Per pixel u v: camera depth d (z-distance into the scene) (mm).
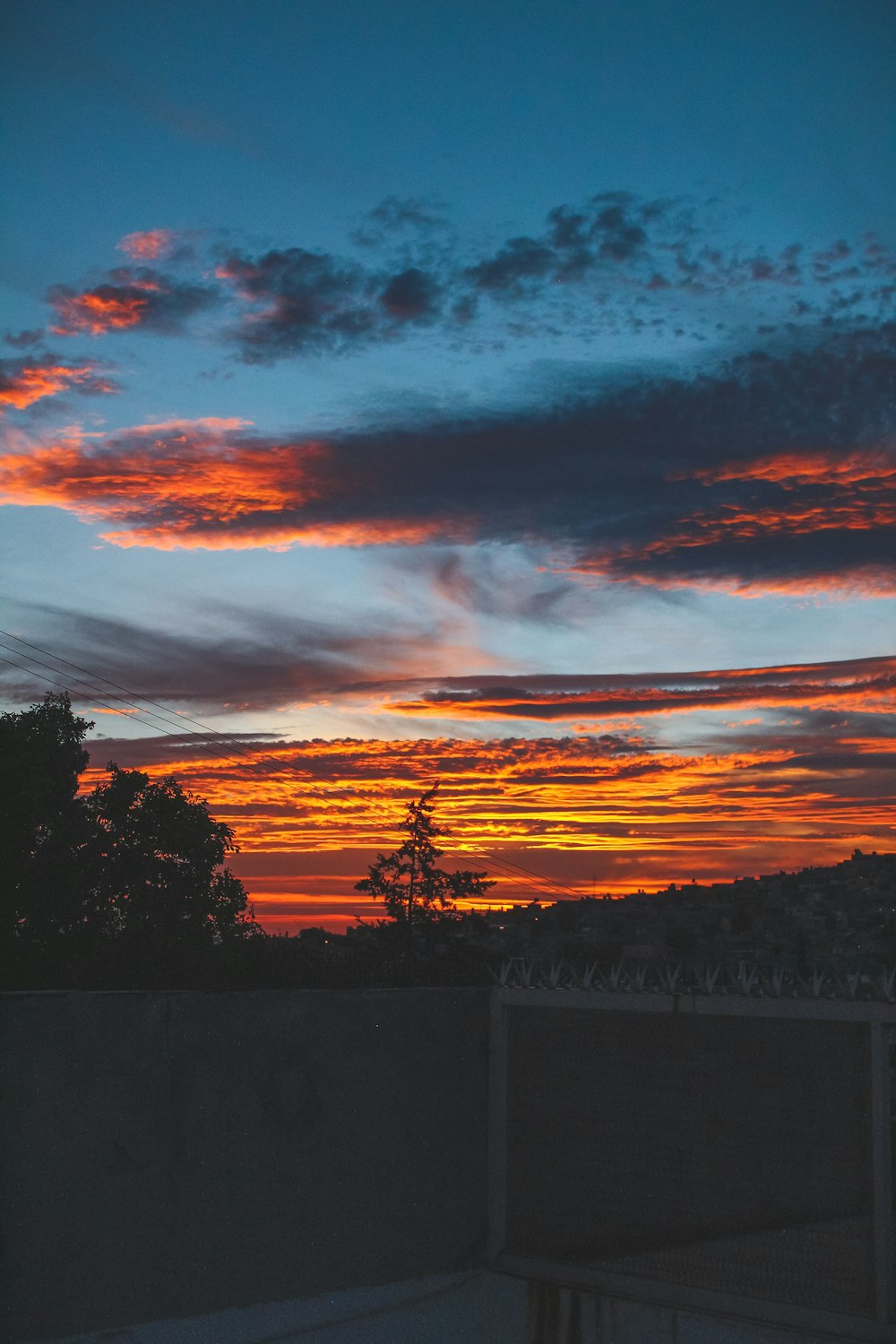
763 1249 6547
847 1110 6359
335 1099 7145
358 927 40469
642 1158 7141
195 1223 6484
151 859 27578
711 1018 6953
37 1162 5965
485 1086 7902
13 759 25406
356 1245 7109
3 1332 5754
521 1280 7461
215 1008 6715
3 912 24891
